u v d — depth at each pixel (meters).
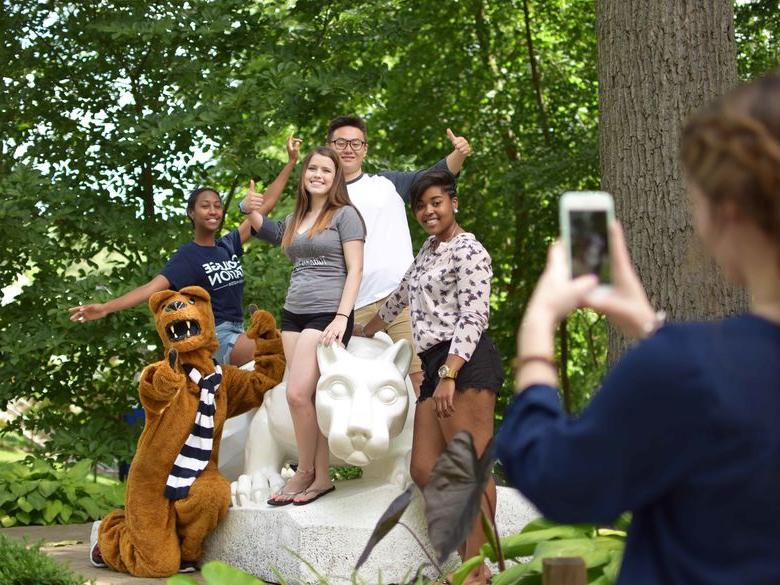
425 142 15.52
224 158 10.63
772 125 1.32
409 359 5.52
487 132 15.52
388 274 6.12
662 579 1.38
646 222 5.80
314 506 5.42
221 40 11.23
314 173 5.56
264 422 6.05
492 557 3.75
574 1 15.34
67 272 11.48
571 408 15.09
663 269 5.74
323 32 11.38
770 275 1.36
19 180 9.95
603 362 17.11
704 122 1.38
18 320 10.47
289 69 10.45
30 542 7.36
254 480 5.97
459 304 4.84
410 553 5.34
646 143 5.84
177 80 10.95
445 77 15.20
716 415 1.29
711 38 5.85
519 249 15.35
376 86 11.24
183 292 5.87
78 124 11.06
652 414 1.32
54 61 11.10
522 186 14.27
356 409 5.20
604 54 6.05
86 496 9.34
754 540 1.31
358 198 6.20
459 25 15.33
